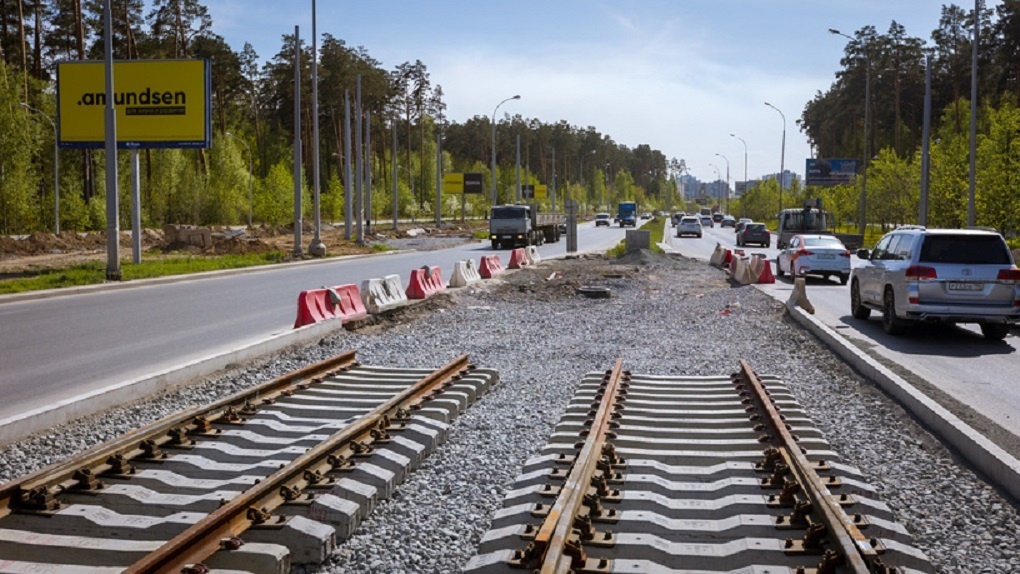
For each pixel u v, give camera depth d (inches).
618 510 257.9
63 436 348.2
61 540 226.5
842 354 565.0
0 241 1790.1
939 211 2066.9
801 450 310.2
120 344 604.1
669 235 3435.0
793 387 467.2
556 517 224.5
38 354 558.6
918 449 340.5
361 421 331.3
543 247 2447.1
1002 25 2800.2
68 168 3068.4
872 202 2864.2
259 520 235.1
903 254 667.4
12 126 2405.3
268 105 4229.8
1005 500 278.4
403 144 5531.5
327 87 3818.9
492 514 263.0
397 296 828.0
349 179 2223.2
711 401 420.2
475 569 210.5
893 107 3713.1
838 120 4333.2
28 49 2876.5
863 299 770.2
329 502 247.1
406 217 4761.3
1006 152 1766.7
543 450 322.0
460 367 507.2
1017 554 233.5
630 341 652.1
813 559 221.1
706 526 244.5
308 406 398.0
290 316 775.7
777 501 262.4
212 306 856.9
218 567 212.1
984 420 388.5
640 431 351.9
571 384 477.4
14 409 395.2
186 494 273.0
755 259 1263.5
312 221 3718.0
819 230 2225.6
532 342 645.3
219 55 3503.9
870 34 3750.0
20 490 253.9
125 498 261.4
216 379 471.5
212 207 3361.2
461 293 975.6
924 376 506.6
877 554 211.3
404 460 302.0
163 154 3240.7
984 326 658.8
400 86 4475.9
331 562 228.7
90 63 1402.6
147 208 3107.8
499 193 6033.5
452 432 365.1
